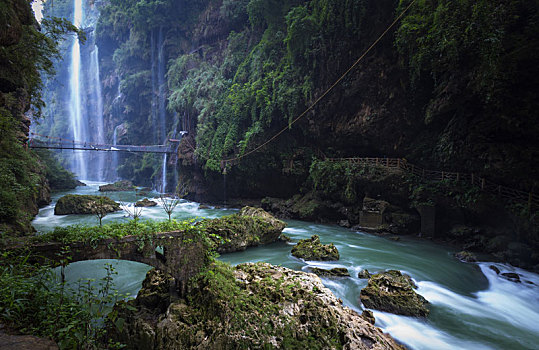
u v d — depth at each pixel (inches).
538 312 367.6
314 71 922.7
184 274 292.5
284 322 247.8
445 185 688.4
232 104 1282.0
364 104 845.2
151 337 252.7
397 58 735.7
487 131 595.8
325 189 921.5
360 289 403.5
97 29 2556.6
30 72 499.5
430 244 663.1
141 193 1716.3
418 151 788.6
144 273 455.5
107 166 2733.8
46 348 114.2
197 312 266.2
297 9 945.5
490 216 623.5
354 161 892.0
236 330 242.4
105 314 282.7
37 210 891.4
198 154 1365.7
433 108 665.6
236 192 1290.6
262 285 292.8
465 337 305.1
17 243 218.1
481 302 390.6
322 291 293.7
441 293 410.0
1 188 548.4
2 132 605.6
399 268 499.5
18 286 185.8
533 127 522.3
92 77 3073.3
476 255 575.5
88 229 251.0
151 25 2028.8
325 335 243.6
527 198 550.3
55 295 203.6
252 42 1439.5
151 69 2249.0
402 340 295.6
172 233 283.4
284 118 1064.8
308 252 544.1
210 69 1598.2
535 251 526.6
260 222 635.5
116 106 2541.8
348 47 827.4
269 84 1096.2
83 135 3193.9
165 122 2143.2
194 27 1923.0
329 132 966.4
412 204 746.8
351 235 751.7
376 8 754.8
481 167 627.2
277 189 1149.7
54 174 1752.0
